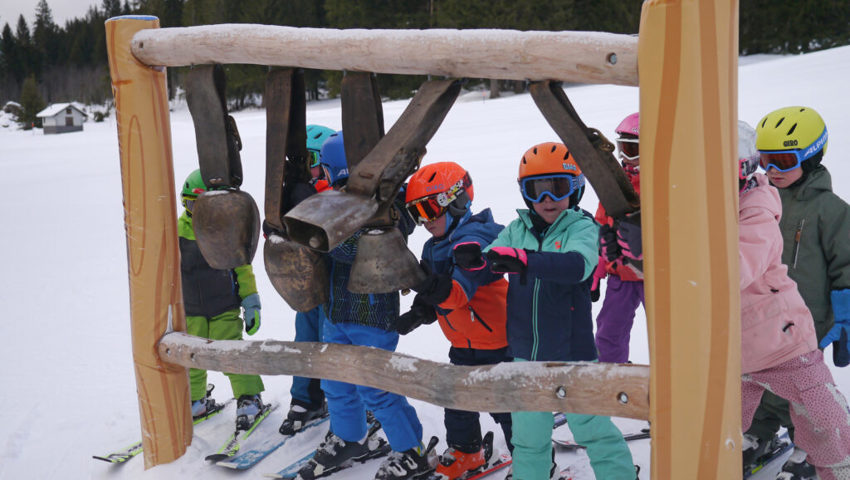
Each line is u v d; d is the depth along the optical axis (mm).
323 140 3734
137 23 3027
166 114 3193
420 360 2516
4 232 10727
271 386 4406
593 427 2641
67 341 5562
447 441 3209
